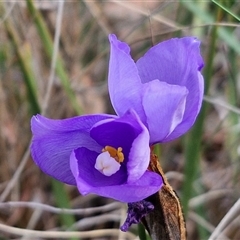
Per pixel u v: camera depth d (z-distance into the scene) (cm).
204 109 40
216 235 39
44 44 44
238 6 45
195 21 48
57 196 41
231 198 46
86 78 56
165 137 30
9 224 48
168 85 29
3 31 47
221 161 50
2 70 48
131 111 28
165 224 30
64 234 41
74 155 29
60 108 50
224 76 54
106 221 47
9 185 43
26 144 48
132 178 29
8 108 49
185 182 41
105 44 57
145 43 55
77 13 52
